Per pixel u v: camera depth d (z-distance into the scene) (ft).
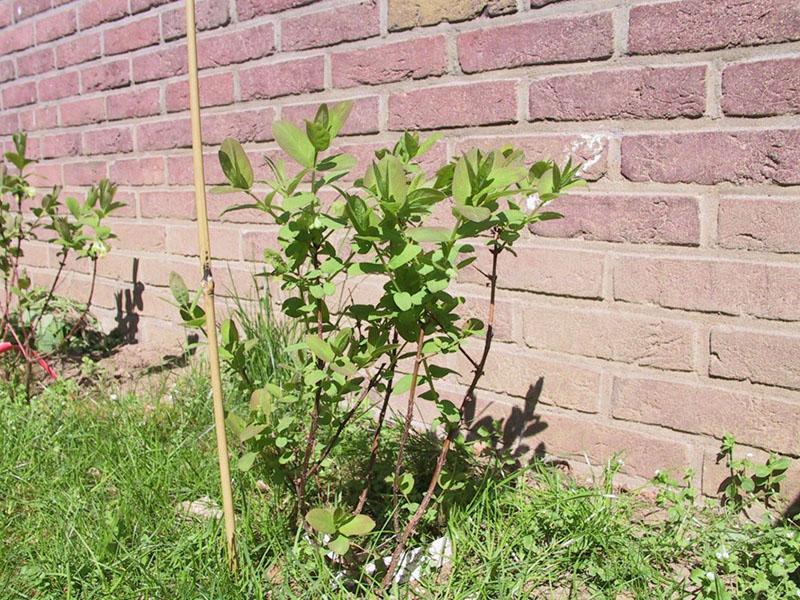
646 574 5.91
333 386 5.81
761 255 6.63
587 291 7.57
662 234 7.09
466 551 6.23
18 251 11.10
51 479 7.57
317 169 5.35
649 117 7.05
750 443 6.84
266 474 6.41
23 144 10.76
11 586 6.05
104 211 10.80
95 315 13.67
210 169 11.03
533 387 8.05
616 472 7.44
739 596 5.78
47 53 13.82
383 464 7.59
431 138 5.93
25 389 10.12
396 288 5.34
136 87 12.03
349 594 5.77
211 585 5.72
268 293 9.70
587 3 7.26
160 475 7.32
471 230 5.25
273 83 9.98
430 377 5.99
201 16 10.73
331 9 9.19
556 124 7.59
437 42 8.29
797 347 6.53
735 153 6.64
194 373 9.86
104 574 6.10
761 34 6.42
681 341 7.11
